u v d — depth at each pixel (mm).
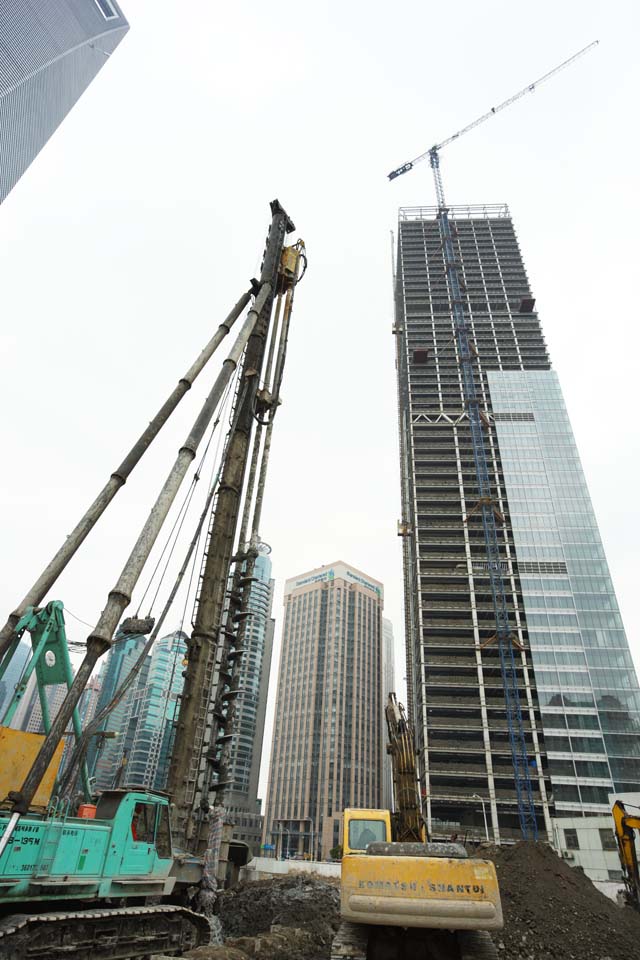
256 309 31719
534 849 22062
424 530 110750
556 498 108875
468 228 168875
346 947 9031
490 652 96688
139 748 121500
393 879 9188
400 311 172375
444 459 120812
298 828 159000
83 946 12602
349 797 162500
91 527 19188
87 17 76000
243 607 28172
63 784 14156
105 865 13703
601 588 98062
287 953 15555
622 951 15672
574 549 102875
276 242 38531
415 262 161875
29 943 11508
